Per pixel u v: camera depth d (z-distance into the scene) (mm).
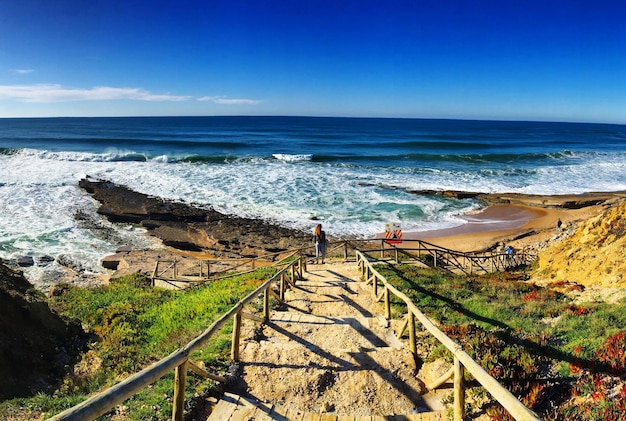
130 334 10539
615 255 12805
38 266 21438
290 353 7090
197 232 27312
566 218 31594
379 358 6926
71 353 9953
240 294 12180
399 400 5770
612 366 5695
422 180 42938
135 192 35062
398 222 30062
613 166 54594
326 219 30203
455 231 28578
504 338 7434
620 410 4723
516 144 81688
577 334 7449
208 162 50812
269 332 8430
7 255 22531
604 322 7855
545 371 6082
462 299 11297
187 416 5203
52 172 41906
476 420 4977
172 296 15414
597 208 33844
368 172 46562
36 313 10367
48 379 8703
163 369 4344
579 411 4949
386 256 19625
